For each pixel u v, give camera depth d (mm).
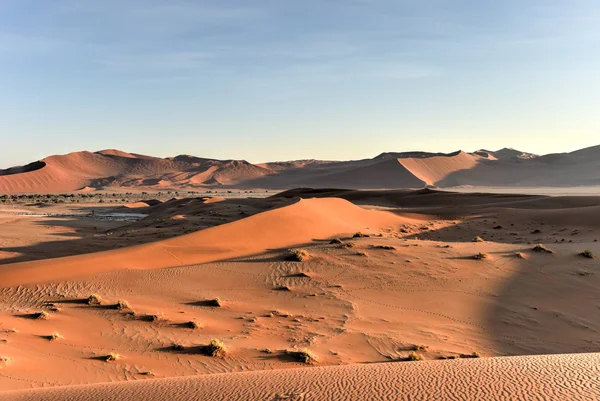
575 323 17969
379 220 57250
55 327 15531
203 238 33625
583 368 8648
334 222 46062
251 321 17109
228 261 26797
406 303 19641
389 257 26312
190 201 98125
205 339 14859
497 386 7512
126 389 8688
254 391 7941
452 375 8391
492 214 63500
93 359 12883
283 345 14641
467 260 25672
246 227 37219
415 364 9977
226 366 12656
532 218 55781
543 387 7363
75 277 22391
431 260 25688
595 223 47781
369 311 18547
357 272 23656
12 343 13492
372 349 14633
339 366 10398
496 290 21312
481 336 16500
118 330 15523
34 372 11539
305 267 24562
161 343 14391
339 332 16078
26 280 22062
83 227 68625
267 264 25234
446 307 19281
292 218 41750
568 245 30922
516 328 17391
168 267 26578
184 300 19578
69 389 9078
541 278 22906
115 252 28781
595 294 20969
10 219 78562
